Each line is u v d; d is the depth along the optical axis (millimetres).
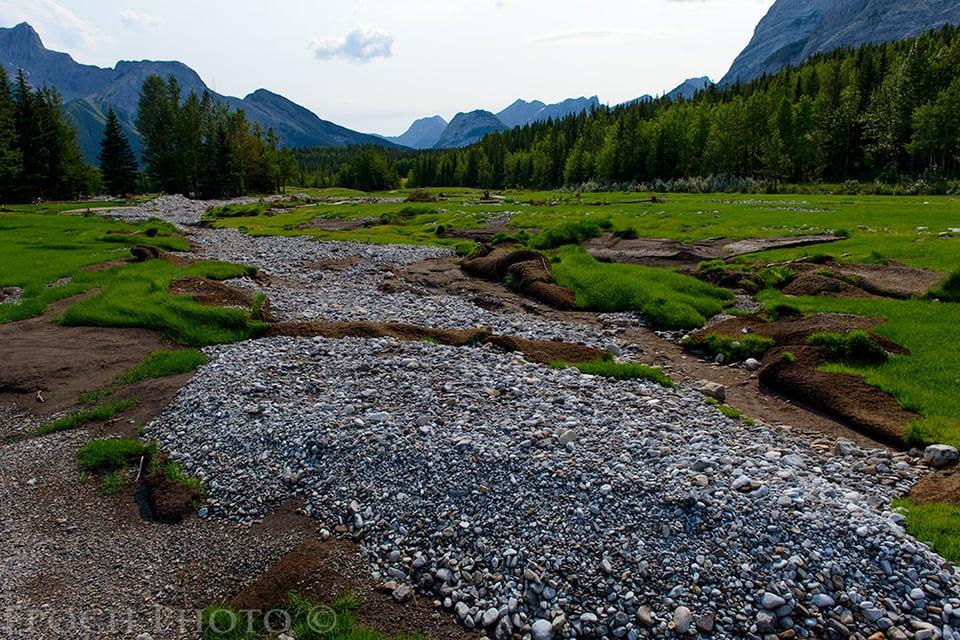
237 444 9445
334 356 12992
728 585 6184
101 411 10922
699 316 16594
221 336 14859
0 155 65812
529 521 7238
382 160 160125
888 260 20344
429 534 7332
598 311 18594
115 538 7773
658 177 100875
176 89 99312
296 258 29266
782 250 24484
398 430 9273
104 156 93562
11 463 9500
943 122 73750
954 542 6574
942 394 10406
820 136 98000
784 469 8109
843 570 6199
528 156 147625
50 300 18766
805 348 12805
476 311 18719
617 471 7938
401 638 6078
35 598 6668
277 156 123750
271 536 7668
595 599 6227
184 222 54375
